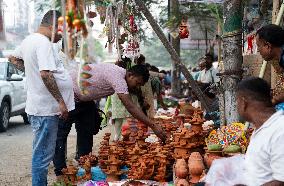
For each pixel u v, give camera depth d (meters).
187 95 14.77
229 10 5.49
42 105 4.66
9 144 9.73
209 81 11.34
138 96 7.19
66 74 4.87
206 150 4.32
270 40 3.84
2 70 12.05
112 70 5.48
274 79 5.88
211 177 3.05
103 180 5.10
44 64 4.49
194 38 16.11
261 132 2.77
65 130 5.84
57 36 4.60
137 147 5.05
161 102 10.77
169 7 12.77
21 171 7.11
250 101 2.83
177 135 4.57
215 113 6.79
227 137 4.69
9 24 3.66
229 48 5.53
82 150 6.16
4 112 11.65
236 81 5.53
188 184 3.96
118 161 4.98
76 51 2.83
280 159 2.65
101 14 6.03
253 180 2.81
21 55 4.92
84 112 6.04
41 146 4.71
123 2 6.84
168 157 4.81
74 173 5.03
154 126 5.28
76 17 2.73
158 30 6.14
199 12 13.27
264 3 7.54
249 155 2.87
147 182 4.69
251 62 7.18
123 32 7.14
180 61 6.42
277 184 2.66
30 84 4.68
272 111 2.81
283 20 5.45
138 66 5.56
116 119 7.61
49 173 6.77
